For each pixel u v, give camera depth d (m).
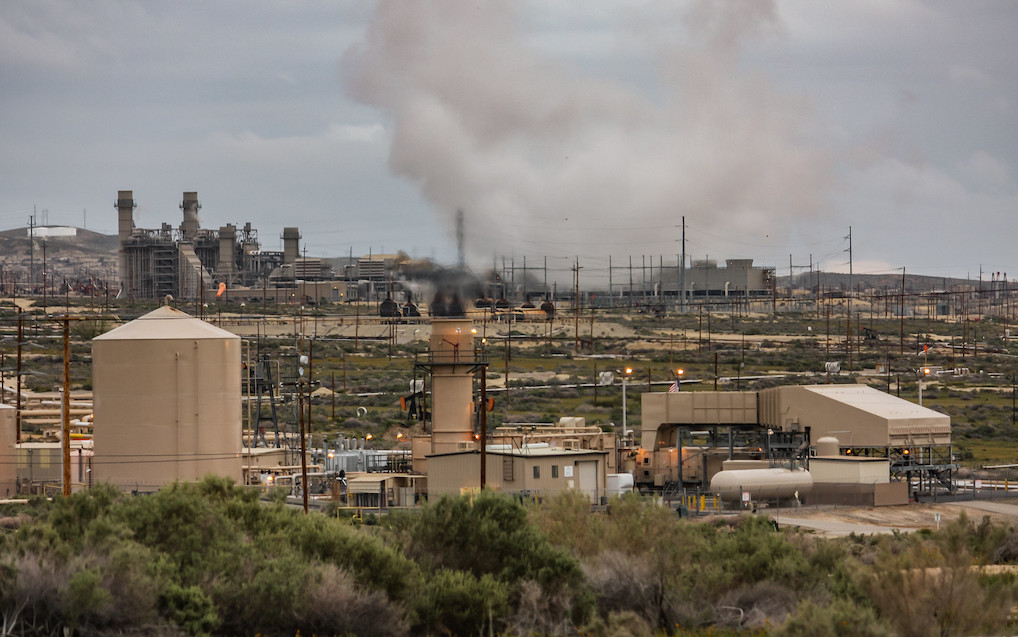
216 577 127.69
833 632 106.62
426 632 131.25
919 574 118.31
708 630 130.12
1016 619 123.50
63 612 114.00
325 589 126.00
